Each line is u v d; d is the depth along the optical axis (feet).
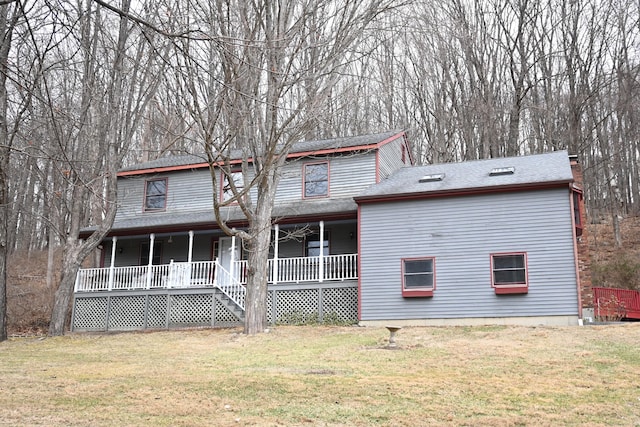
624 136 117.60
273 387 30.07
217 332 58.95
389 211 61.67
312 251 71.97
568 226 54.90
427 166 73.10
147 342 54.44
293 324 62.95
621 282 81.66
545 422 23.47
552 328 50.03
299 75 49.16
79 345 54.49
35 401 27.91
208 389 29.94
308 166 74.54
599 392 28.45
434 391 28.94
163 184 81.92
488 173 63.21
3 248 61.46
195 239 78.23
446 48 104.99
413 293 58.49
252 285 56.13
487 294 56.24
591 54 99.35
